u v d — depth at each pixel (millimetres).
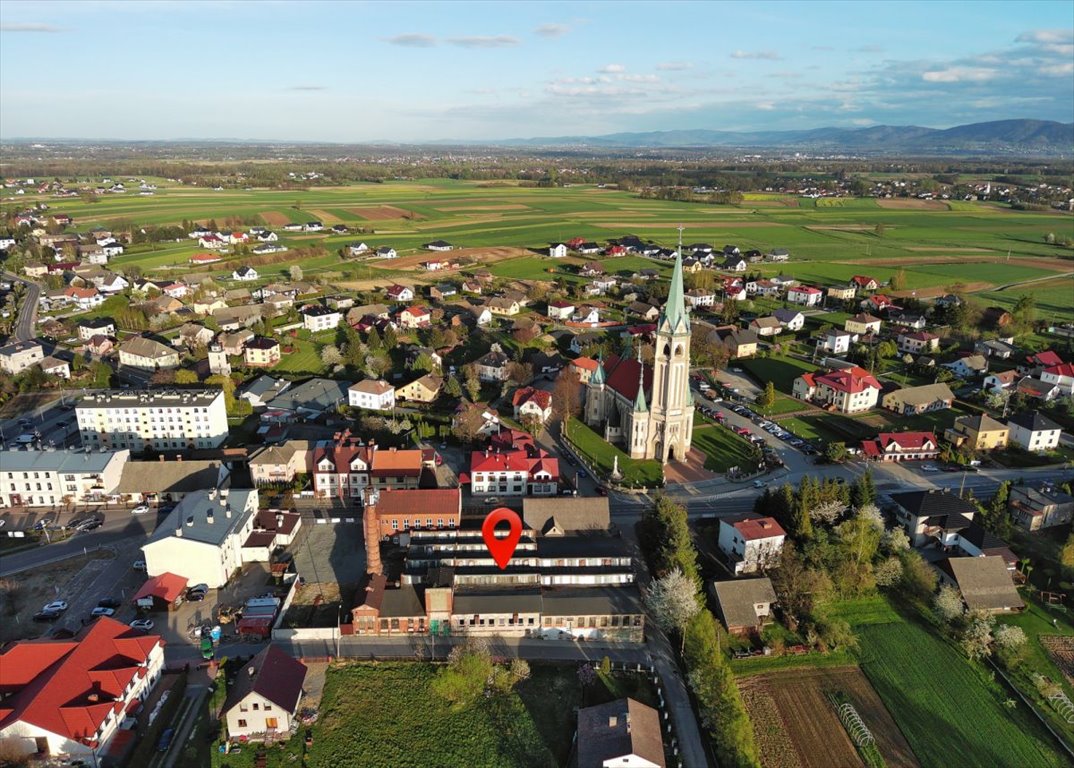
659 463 171500
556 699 100188
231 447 174500
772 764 90125
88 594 120188
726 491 158500
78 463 150125
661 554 125812
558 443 183875
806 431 192875
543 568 122625
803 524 130750
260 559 131000
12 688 93312
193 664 105000
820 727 95875
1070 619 117938
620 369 189000
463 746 92062
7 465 148125
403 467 155125
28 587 121812
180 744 91000
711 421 197375
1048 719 97812
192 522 124875
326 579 125812
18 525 141375
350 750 90750
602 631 113375
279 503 151875
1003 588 121250
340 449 155875
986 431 179250
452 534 132500
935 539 139625
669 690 102562
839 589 122375
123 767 86562
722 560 132625
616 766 82938
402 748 91438
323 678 102625
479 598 113938
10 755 84312
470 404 197250
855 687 103000
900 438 177000
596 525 136125
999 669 106938
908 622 117062
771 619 116875
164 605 116000
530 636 113500
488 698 100000
